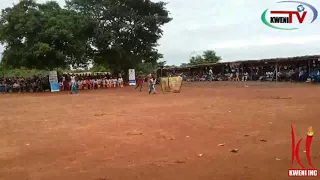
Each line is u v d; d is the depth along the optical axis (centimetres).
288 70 3434
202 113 1119
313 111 1070
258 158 563
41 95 2528
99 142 720
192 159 569
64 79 3262
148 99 1797
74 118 1115
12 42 3042
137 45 3891
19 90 3097
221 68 4531
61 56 2980
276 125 850
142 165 542
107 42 3603
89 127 917
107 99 1889
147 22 3612
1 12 3102
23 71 4634
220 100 1584
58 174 508
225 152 608
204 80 4475
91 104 1612
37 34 3005
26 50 2978
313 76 2808
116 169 525
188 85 3375
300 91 1959
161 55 4134
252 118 976
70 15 3278
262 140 690
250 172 491
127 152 629
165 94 2162
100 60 3984
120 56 3634
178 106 1370
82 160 583
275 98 1589
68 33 2980
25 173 518
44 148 680
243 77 3931
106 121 1016
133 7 3781
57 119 1106
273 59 3422
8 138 800
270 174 481
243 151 611
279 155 577
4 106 1650
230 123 904
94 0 3741
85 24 3312
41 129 916
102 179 479
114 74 3884
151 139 736
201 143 685
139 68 4847
